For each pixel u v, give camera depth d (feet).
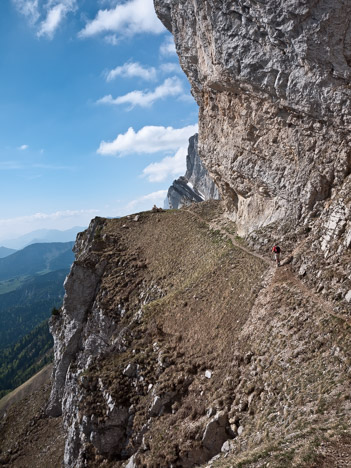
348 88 107.96
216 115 184.85
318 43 107.55
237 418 79.97
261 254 140.36
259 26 124.67
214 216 234.99
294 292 100.42
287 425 64.64
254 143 156.87
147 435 96.37
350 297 82.64
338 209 107.76
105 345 172.76
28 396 221.66
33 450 168.04
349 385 62.54
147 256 213.25
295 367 77.25
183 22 177.68
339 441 50.16
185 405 96.12
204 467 71.10
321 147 124.98
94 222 282.77
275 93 132.26
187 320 127.54
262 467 52.34
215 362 100.99
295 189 137.39
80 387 126.31
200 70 176.65
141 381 114.42
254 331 99.30
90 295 202.69
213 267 153.48
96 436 109.40
